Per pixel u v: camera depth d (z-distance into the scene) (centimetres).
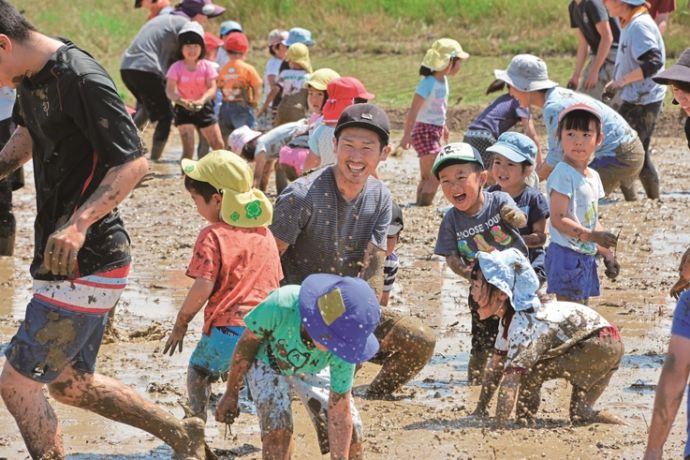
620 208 2442
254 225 1130
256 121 3106
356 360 910
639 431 1180
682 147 3325
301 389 1005
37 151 992
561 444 1138
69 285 973
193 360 1135
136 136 960
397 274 1908
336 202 1159
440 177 1310
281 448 988
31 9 5284
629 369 1391
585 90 2798
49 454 1002
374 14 5453
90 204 941
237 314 1109
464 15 5294
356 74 4603
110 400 1023
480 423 1202
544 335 1163
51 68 947
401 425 1196
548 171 1862
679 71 1076
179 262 1991
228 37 3017
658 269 1925
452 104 3825
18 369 980
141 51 3000
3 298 1727
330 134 1981
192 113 2900
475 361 1330
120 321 1598
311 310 913
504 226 1312
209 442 1143
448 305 1719
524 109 2114
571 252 1416
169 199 2578
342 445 970
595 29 2764
